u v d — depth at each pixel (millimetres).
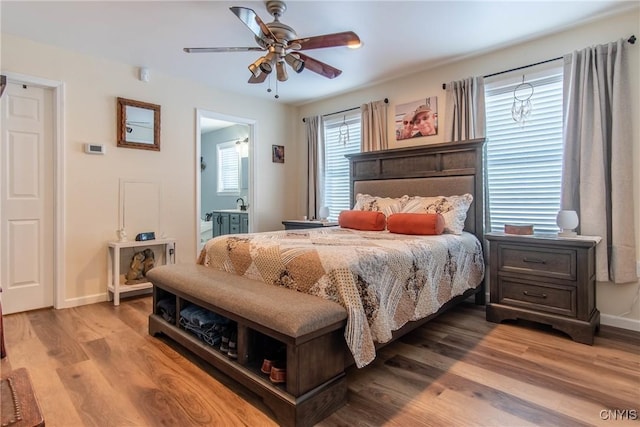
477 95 3479
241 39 3131
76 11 2639
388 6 2598
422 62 3664
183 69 3855
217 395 1822
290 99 5039
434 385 1912
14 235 3125
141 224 3828
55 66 3238
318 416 1611
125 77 3680
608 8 2660
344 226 3746
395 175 4004
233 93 4660
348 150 4762
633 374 2018
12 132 3092
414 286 2273
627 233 2674
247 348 1867
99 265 3547
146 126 3838
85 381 1948
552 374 2023
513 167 3350
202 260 2811
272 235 2934
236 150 6711
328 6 2588
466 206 3273
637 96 2676
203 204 7465
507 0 2533
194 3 2539
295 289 2043
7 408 1071
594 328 2535
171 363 2176
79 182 3406
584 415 1630
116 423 1584
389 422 1600
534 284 2732
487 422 1588
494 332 2697
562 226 2766
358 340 1729
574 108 2891
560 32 3025
